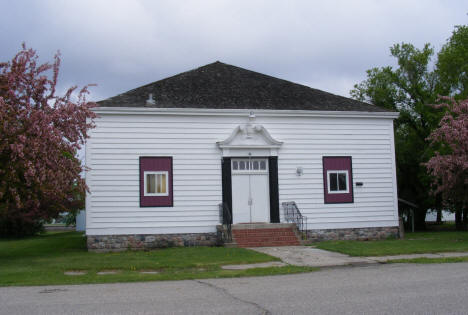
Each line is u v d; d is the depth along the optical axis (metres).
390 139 23.16
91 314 7.69
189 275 12.34
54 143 14.30
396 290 9.41
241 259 15.23
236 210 21.30
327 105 23.09
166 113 20.70
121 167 20.30
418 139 35.38
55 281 11.60
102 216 19.97
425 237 23.36
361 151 22.72
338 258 15.45
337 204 22.19
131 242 20.11
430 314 7.28
